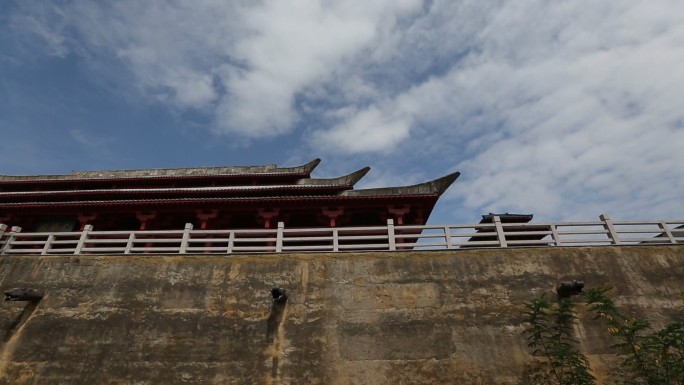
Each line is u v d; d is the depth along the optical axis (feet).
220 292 53.26
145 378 46.85
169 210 84.28
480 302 50.75
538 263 53.67
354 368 46.60
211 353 48.14
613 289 50.98
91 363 48.26
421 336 48.42
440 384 45.29
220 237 85.71
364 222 85.25
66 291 54.44
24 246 85.10
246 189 86.53
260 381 46.06
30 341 50.34
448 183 79.41
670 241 55.77
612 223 56.49
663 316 48.49
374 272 54.34
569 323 47.73
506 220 68.69
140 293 53.57
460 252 55.52
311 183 91.91
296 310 51.24
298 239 58.49
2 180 101.81
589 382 40.11
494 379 45.19
